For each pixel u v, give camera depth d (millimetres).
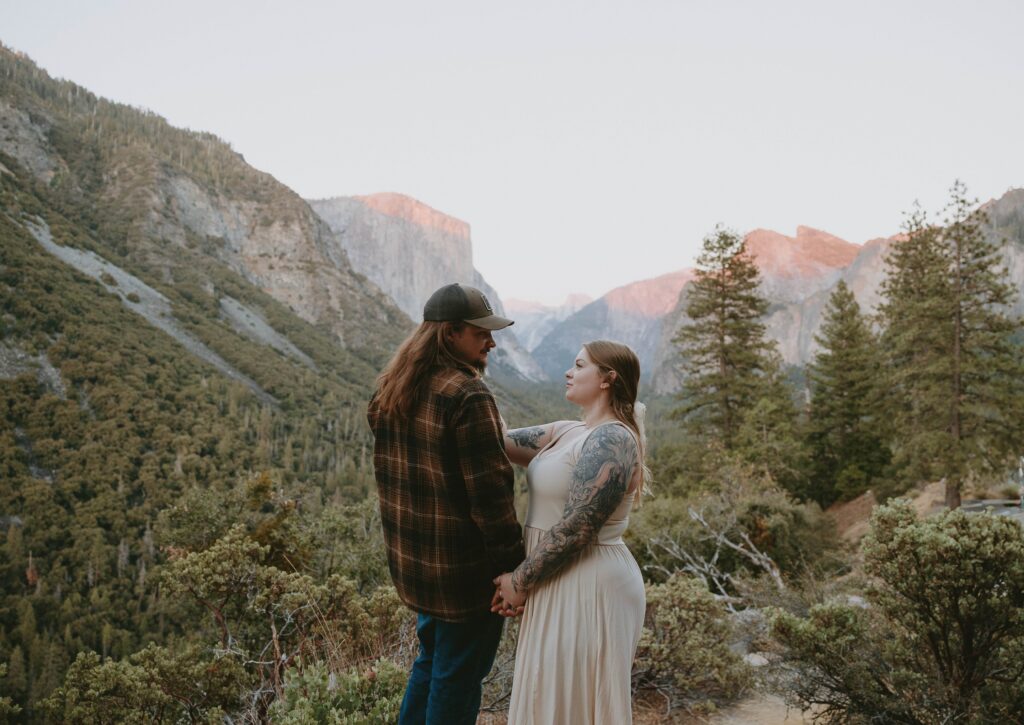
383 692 2654
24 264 111688
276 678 3420
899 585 3391
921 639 3428
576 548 1772
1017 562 3023
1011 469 20000
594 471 1767
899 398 22250
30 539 58812
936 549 3133
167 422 87688
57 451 73312
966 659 3252
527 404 182500
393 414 1829
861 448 29984
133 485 71438
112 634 45688
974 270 19531
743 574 11008
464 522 1809
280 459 91750
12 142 185750
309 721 2393
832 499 30828
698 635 4078
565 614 1847
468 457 1747
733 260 27688
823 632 3461
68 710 4480
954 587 3164
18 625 46938
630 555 1987
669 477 27609
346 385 157375
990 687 3102
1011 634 3135
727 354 27516
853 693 3354
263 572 4512
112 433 79062
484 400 1767
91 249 156000
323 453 102125
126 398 86562
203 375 113188
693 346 28359
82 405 85875
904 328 21859
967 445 19188
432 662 2020
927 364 20172
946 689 3113
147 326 120688
